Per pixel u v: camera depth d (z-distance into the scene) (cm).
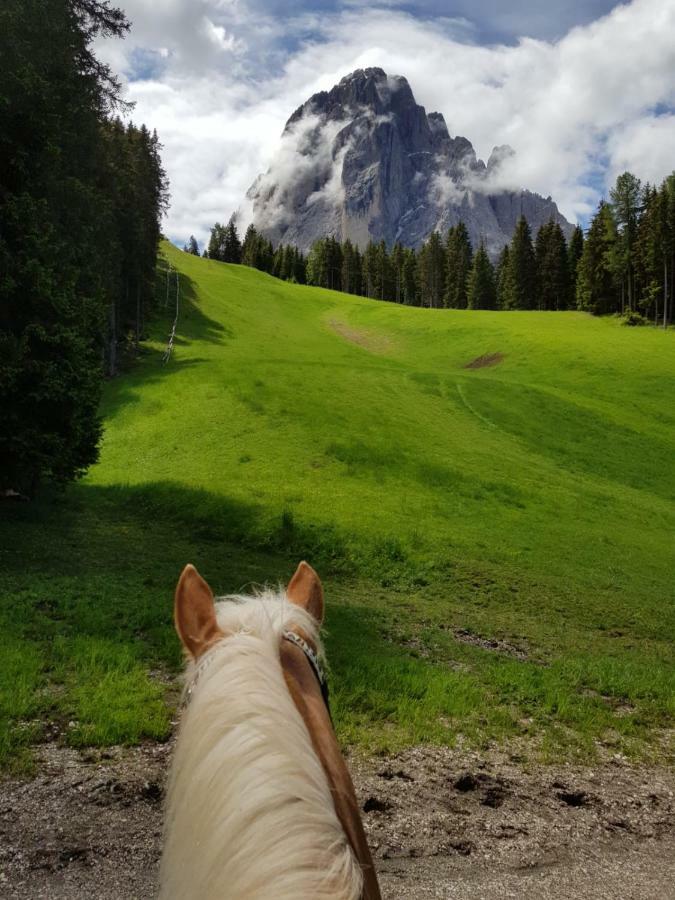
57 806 486
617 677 1077
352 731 704
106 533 1819
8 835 443
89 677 741
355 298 10519
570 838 540
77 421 1742
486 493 2586
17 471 1705
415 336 7525
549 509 2538
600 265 8375
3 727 594
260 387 3459
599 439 3766
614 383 5169
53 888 389
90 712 641
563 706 884
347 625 1199
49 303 1628
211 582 1412
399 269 13262
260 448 2736
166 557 1616
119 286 4075
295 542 1905
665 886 479
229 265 11469
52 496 2205
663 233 7681
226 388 3428
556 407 4138
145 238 4912
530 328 7250
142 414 3241
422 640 1196
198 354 5250
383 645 1099
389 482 2552
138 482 2383
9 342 1517
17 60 1574
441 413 3700
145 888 394
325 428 2998
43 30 1675
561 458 3425
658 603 1747
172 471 2498
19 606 979
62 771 541
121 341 4816
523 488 2698
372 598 1548
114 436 3016
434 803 573
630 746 795
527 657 1242
